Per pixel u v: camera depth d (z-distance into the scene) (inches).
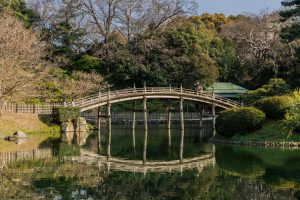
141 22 2908.5
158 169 1023.0
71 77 2383.1
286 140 1403.8
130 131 2133.4
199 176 925.2
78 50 2760.8
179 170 1007.6
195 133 2042.3
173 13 2915.8
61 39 2674.7
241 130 1509.6
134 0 2876.5
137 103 2748.5
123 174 951.0
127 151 1358.3
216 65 2945.4
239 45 3100.4
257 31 2977.4
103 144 1541.6
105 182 864.9
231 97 2662.4
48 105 1947.6
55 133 1878.7
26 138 1646.2
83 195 754.2
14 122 1768.0
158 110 2694.4
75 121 1977.1
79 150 1350.9
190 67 2733.8
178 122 2615.7
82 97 2170.3
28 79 1781.5
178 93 2100.1
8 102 1814.7
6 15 2060.8
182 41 2773.1
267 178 888.3
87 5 2760.8
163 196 752.3
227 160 1138.0
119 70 2662.4
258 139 1449.3
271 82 2094.0
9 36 1760.6
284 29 2058.3
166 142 1622.8
